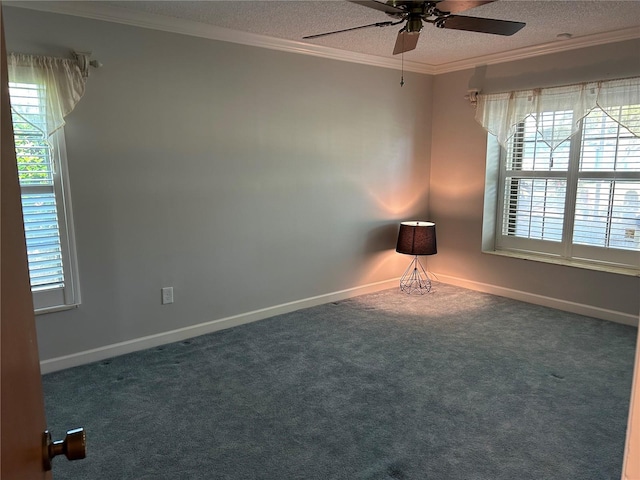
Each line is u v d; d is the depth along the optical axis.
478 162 4.57
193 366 3.01
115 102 3.00
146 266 3.26
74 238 2.94
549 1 2.83
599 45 3.64
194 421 2.38
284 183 3.89
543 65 4.00
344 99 4.18
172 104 3.23
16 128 2.67
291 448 2.16
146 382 2.80
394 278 4.92
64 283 2.94
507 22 2.40
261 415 2.43
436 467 2.03
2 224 0.61
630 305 3.70
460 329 3.65
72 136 2.87
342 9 2.94
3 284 0.60
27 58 2.64
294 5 2.85
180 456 2.11
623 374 2.87
